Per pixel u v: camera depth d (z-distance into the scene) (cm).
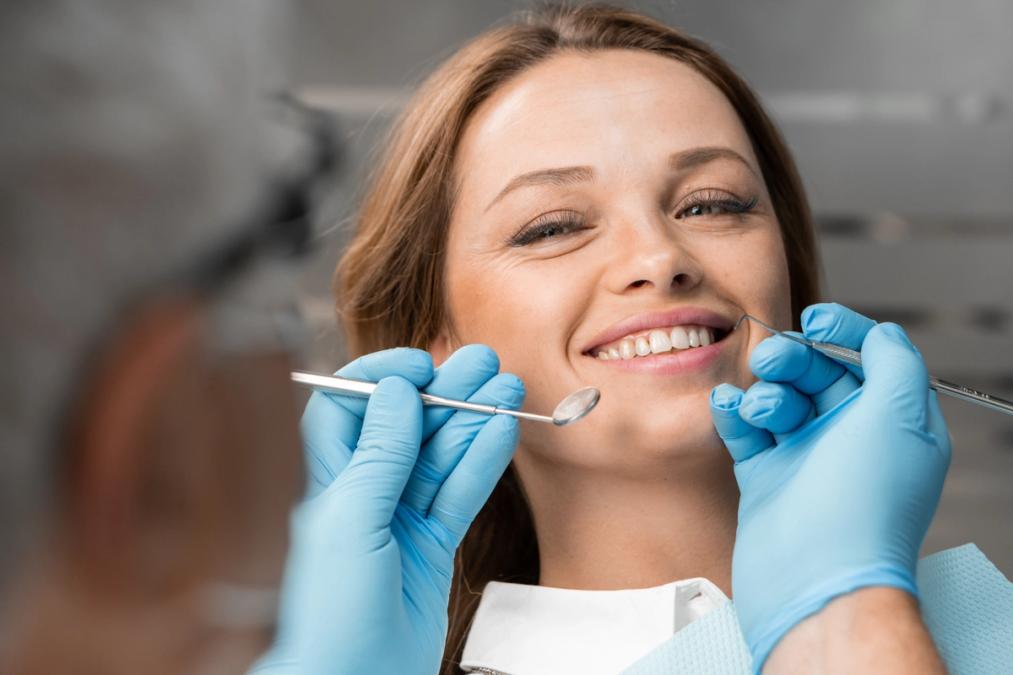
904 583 114
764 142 188
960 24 401
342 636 122
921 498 122
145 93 36
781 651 115
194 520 38
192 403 38
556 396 152
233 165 39
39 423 35
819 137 407
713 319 149
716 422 139
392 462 133
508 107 163
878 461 122
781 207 191
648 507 154
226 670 41
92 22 35
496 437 138
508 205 158
